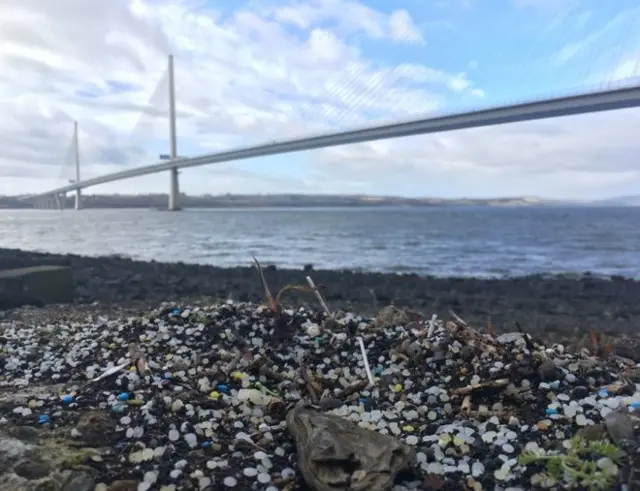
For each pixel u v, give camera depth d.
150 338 7.04
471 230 65.38
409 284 19.64
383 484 3.69
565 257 34.38
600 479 3.56
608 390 5.12
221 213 160.50
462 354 6.09
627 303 16.23
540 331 11.77
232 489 3.76
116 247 42.84
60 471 3.75
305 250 39.50
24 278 13.06
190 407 4.99
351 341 6.92
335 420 4.45
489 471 3.99
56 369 6.45
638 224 82.69
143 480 3.78
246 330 7.07
